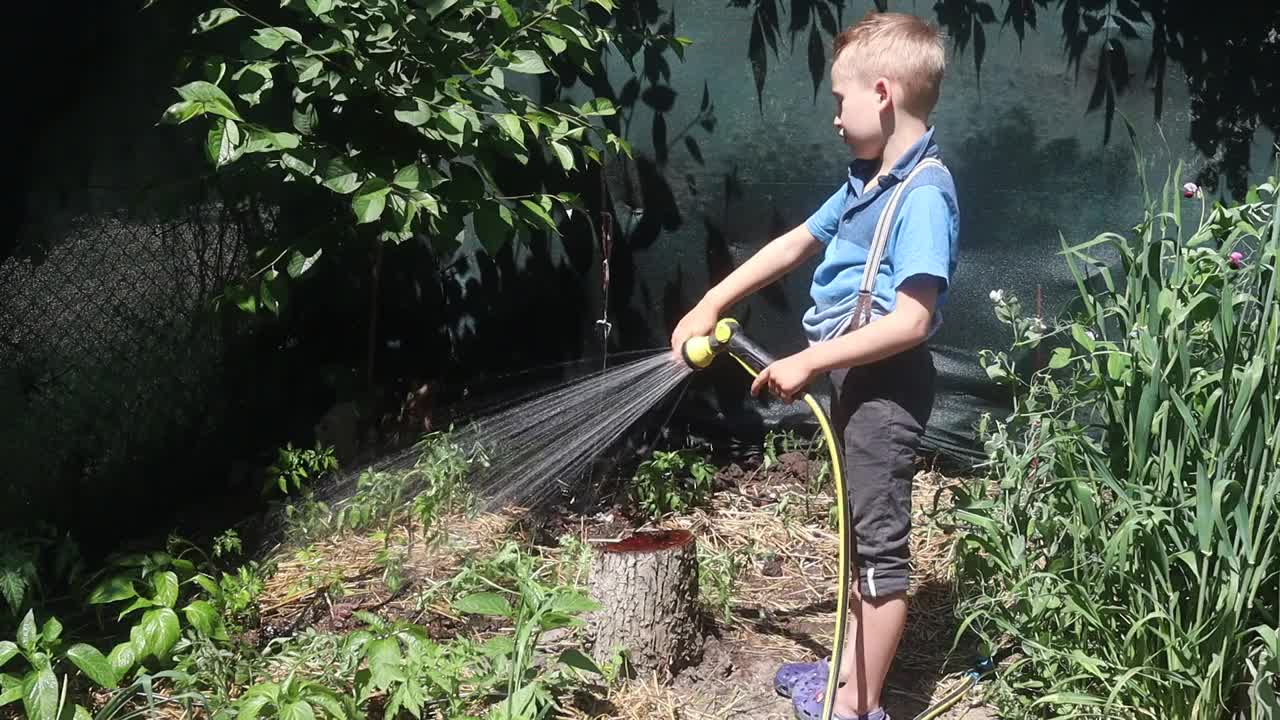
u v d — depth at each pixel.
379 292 5.26
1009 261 4.89
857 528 2.96
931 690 3.36
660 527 4.44
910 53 2.80
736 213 4.98
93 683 3.26
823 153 4.89
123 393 4.67
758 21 4.85
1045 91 4.80
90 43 4.52
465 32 3.87
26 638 2.91
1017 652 3.37
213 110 3.40
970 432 4.96
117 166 4.63
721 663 3.42
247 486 4.76
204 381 4.93
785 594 3.93
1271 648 2.70
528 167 5.04
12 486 4.27
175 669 3.07
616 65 4.95
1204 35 4.74
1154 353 2.85
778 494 4.73
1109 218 4.84
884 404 2.91
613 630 3.31
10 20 4.39
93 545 4.31
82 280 4.62
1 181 4.46
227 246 4.84
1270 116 4.76
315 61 3.62
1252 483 2.76
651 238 5.05
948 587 3.91
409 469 4.71
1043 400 3.84
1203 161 4.80
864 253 2.88
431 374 5.30
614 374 4.98
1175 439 2.90
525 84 5.00
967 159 4.87
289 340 5.17
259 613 3.73
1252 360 2.75
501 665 3.07
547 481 4.73
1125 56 4.76
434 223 3.95
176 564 3.47
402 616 3.68
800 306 4.98
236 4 4.42
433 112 3.66
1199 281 2.96
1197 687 2.81
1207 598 2.83
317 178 3.70
